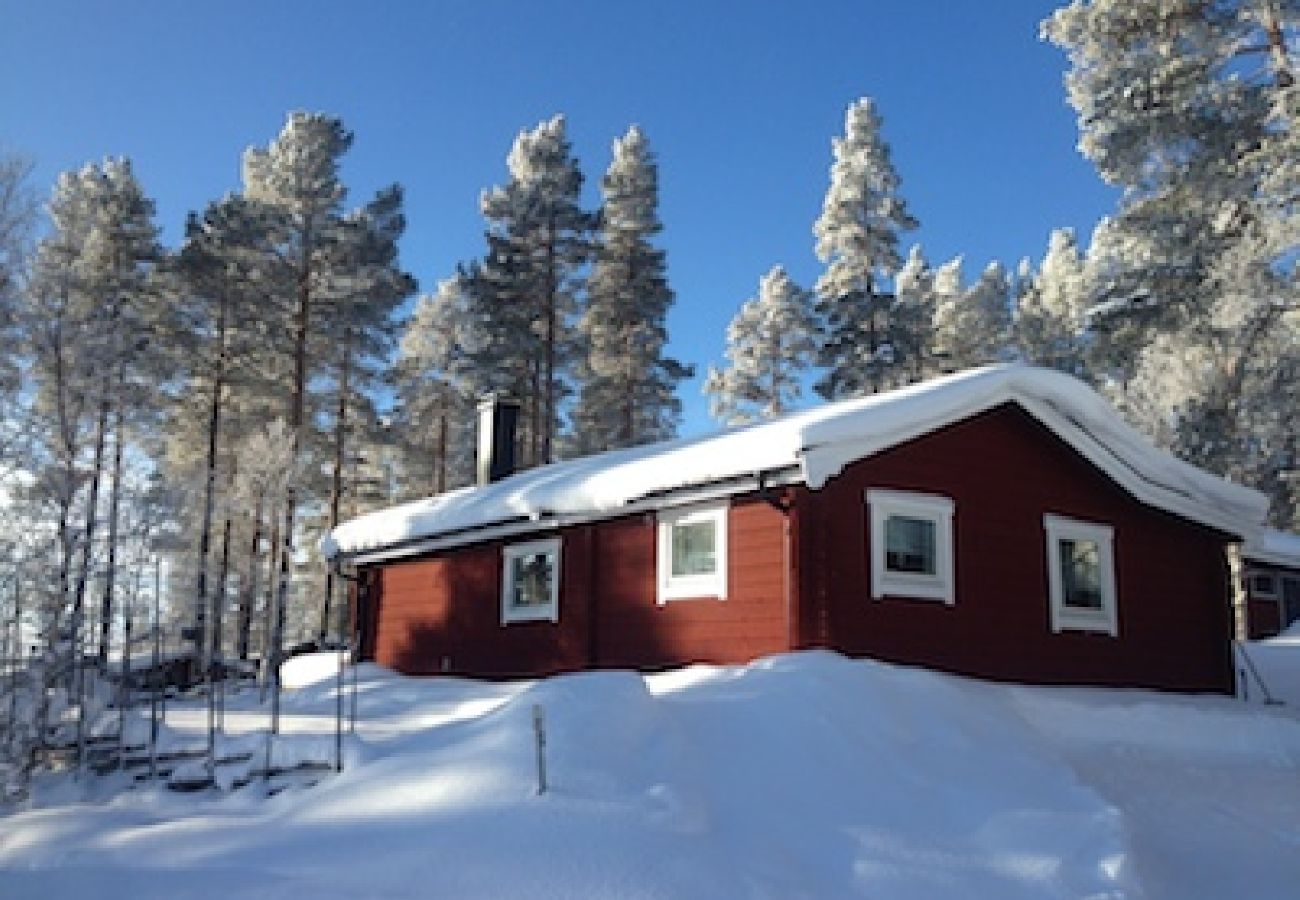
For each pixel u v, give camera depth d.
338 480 28.83
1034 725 9.08
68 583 8.80
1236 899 5.39
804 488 10.02
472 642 14.69
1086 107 16.73
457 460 38.19
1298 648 16.38
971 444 11.42
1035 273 57.69
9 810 6.79
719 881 4.59
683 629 11.17
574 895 4.37
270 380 27.86
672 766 5.86
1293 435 23.58
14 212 11.06
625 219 32.53
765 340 42.16
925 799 5.79
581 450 34.16
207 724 9.55
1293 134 13.62
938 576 10.72
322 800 5.88
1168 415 23.05
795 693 7.04
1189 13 15.64
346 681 14.73
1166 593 12.91
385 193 29.98
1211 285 15.87
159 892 4.41
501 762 5.82
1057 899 4.77
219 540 26.31
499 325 29.91
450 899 4.31
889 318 32.66
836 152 34.78
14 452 9.90
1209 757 9.28
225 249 27.14
